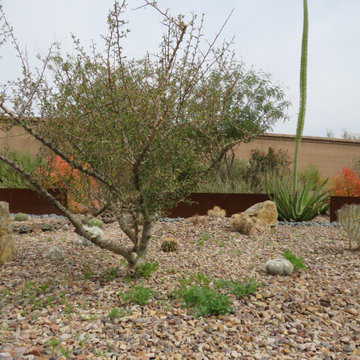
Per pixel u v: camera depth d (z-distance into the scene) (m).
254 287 4.55
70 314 3.90
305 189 10.80
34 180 4.59
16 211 11.00
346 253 6.77
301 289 4.81
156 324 3.66
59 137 4.37
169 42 3.89
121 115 4.11
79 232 4.90
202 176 4.82
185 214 10.60
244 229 8.30
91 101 4.13
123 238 7.66
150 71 4.32
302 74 10.95
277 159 16.31
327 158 19.50
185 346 3.29
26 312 3.94
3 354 2.99
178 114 4.32
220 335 3.52
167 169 4.55
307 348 3.39
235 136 12.48
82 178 4.84
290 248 7.23
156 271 5.39
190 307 4.09
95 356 3.08
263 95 12.63
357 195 13.42
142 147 4.27
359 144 20.09
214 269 5.73
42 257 6.20
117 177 4.49
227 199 10.97
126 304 4.16
